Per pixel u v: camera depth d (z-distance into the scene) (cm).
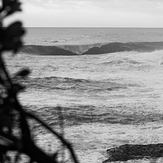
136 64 4259
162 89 2655
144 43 7525
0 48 87
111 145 1352
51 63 4241
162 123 1705
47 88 2525
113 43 7138
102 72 3644
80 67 3991
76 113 1798
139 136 1466
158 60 4575
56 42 8594
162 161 1170
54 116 1723
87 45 6788
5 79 97
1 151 98
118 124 1672
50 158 99
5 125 92
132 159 1189
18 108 99
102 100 2220
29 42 8394
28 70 102
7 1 91
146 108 1988
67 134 1476
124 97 2341
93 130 1548
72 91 2502
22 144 96
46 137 1345
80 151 1277
